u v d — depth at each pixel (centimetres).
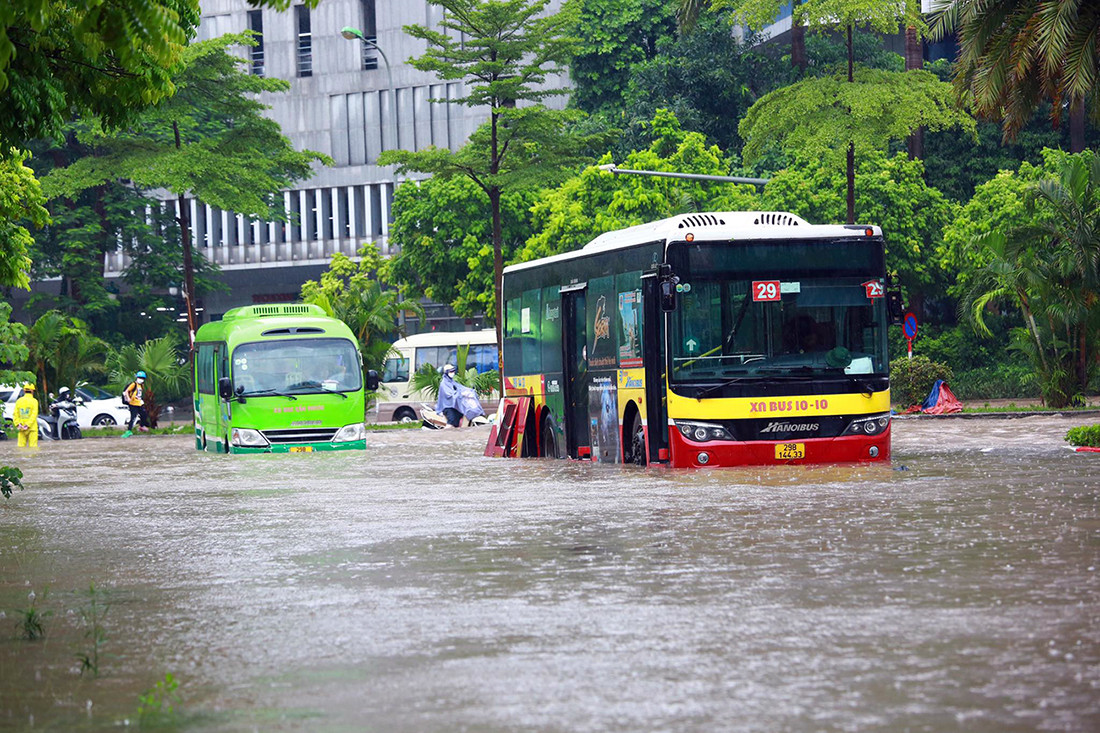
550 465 5091
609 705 1373
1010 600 1897
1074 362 8550
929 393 8862
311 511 3578
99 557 2766
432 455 6281
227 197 10456
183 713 1395
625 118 14888
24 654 1752
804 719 1298
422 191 14000
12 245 3272
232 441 6912
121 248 15762
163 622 1958
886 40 15162
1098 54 4828
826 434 4456
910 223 11475
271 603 2088
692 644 1667
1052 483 3628
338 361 6969
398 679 1526
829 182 11738
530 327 5750
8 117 2202
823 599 1948
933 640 1647
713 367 4444
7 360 4341
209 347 7488
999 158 12812
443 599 2062
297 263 17950
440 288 14050
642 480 4116
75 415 10406
